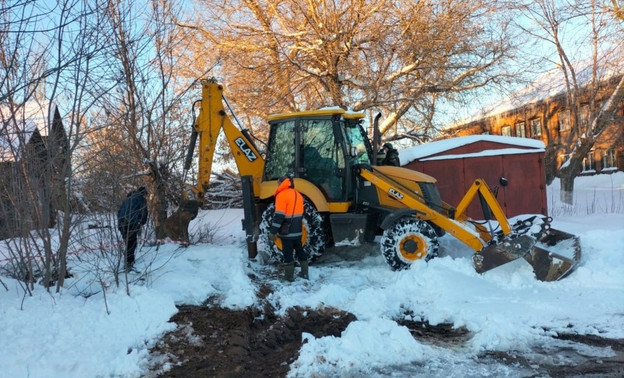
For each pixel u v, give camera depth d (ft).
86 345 15.20
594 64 59.57
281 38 53.72
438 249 26.43
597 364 14.40
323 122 28.04
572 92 62.90
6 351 14.10
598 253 24.59
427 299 20.98
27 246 18.01
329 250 30.83
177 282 21.39
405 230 25.05
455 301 20.06
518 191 40.78
